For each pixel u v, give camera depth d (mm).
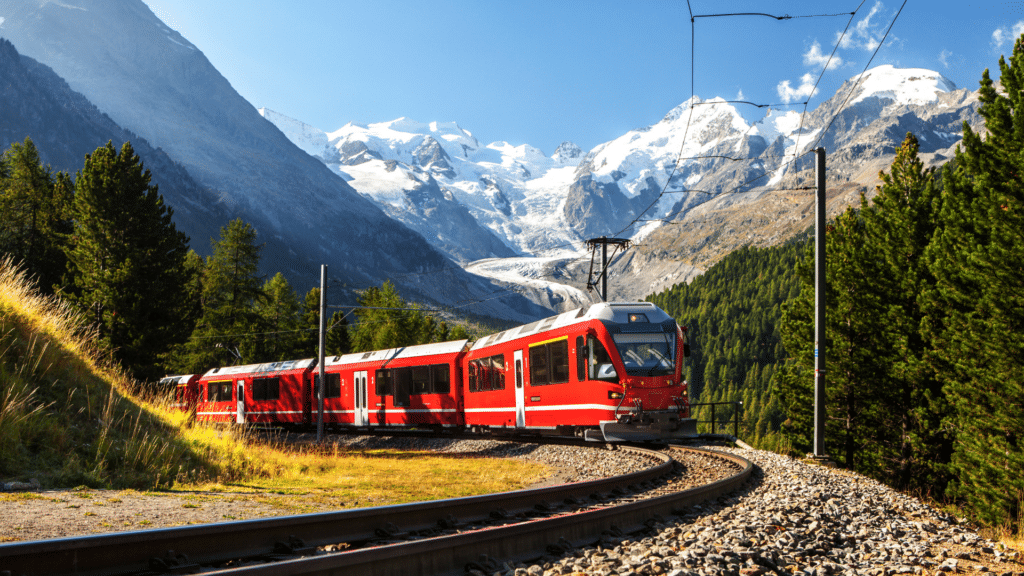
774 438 68062
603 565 5715
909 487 28172
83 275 45312
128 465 10469
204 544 5328
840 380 28906
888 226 29234
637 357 18359
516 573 5539
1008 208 19734
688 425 18531
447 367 26781
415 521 6953
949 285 22828
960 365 21328
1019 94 19609
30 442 9664
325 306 30031
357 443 29812
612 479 10406
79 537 4629
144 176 46281
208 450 13133
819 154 17547
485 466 17203
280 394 36812
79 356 13750
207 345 65875
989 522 18688
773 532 7891
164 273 45781
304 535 6008
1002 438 19969
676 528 7566
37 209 56750
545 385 20844
